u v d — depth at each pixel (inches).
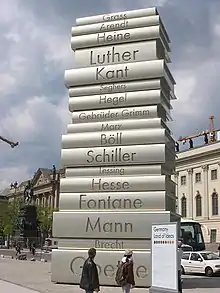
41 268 1419.8
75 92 995.3
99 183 938.1
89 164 954.7
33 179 5797.2
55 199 5300.2
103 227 917.8
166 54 1059.9
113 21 995.3
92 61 998.4
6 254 2389.3
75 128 977.5
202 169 3850.9
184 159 4023.1
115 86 970.1
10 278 1068.5
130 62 967.6
